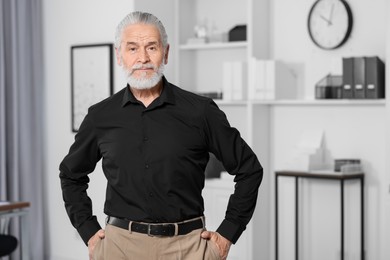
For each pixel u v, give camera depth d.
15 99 5.64
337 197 5.27
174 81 5.80
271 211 5.64
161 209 2.53
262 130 5.51
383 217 5.08
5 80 5.63
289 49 5.50
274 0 5.57
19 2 5.73
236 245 5.50
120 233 2.58
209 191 5.54
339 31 5.19
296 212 5.14
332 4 5.21
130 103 2.59
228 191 5.43
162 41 2.56
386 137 4.66
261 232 5.52
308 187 5.41
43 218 5.95
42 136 5.96
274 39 5.58
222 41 5.69
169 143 2.52
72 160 2.76
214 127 2.60
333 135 5.29
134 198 2.54
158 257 2.55
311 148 5.27
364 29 5.12
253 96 5.35
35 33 5.87
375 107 5.09
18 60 5.74
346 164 5.02
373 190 5.12
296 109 5.46
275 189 5.25
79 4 5.71
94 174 5.59
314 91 5.36
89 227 2.80
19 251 5.65
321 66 5.32
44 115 5.95
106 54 5.54
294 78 5.45
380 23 5.05
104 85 5.57
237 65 5.39
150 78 2.51
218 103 5.54
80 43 5.73
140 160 2.53
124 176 2.55
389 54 4.65
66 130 5.83
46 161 5.96
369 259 5.15
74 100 5.75
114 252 2.60
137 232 2.55
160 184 2.52
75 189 2.84
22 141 5.79
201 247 2.59
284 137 5.54
